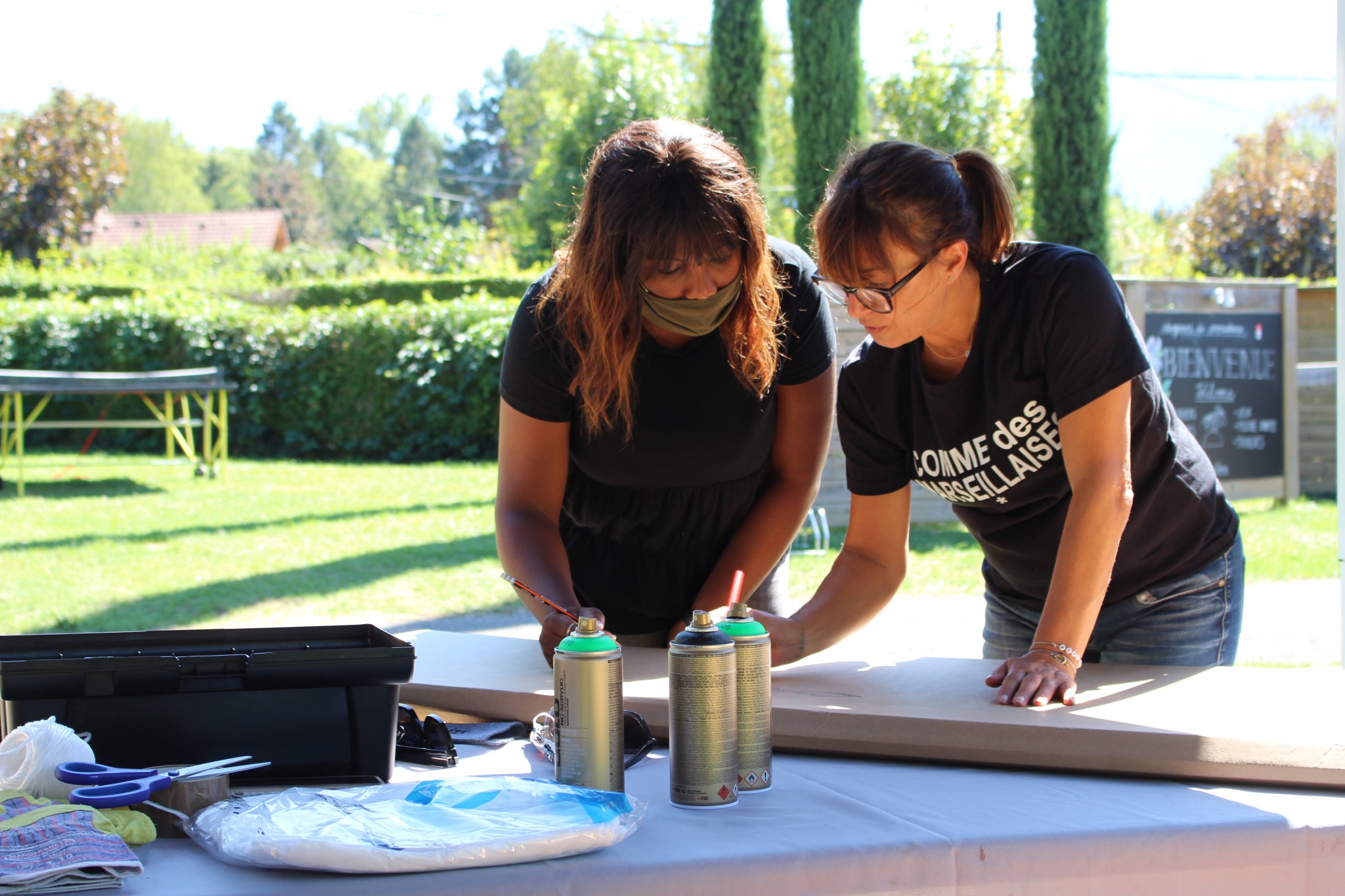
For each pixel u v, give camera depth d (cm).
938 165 145
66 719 118
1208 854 106
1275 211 1984
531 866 95
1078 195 1008
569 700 114
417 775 130
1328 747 120
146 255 2262
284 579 583
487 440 1186
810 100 1027
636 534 195
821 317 185
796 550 686
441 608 522
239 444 1234
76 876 91
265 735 123
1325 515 812
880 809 112
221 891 92
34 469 1050
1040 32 1003
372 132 5962
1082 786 122
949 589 566
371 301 1483
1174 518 169
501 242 2348
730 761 113
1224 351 823
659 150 150
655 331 173
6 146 2434
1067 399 152
